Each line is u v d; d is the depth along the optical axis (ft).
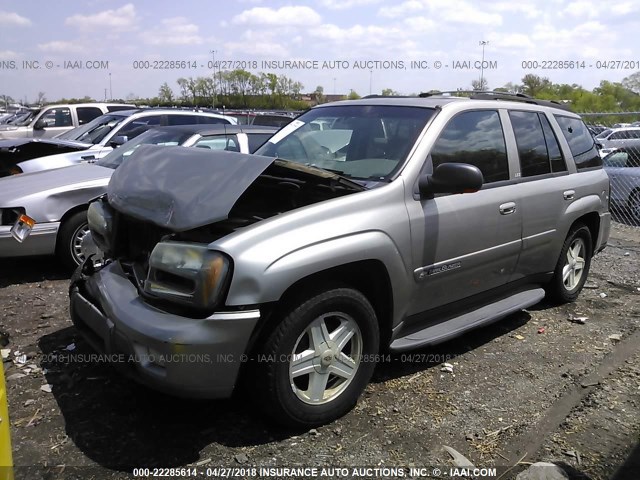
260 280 9.18
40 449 9.73
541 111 16.47
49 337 14.39
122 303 10.07
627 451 10.22
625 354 14.38
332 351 10.46
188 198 9.91
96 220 12.23
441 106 13.30
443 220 12.13
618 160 36.06
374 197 11.07
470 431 10.66
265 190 12.65
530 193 14.87
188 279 9.21
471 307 14.15
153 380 9.32
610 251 26.48
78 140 30.48
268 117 43.96
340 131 13.80
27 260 22.00
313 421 10.37
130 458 9.56
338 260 10.07
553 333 15.71
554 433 10.72
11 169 24.88
